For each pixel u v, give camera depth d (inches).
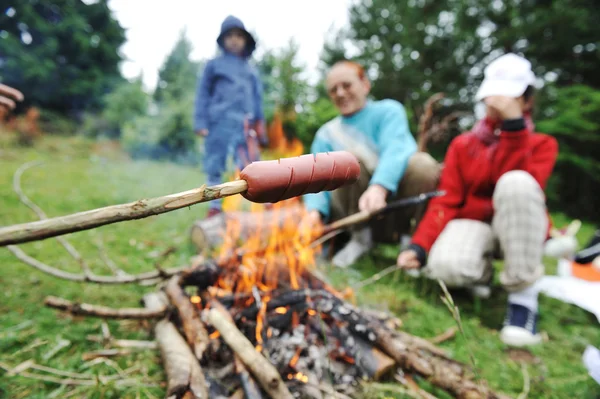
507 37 329.7
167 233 118.5
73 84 490.6
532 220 70.1
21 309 66.9
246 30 147.6
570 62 336.5
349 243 107.8
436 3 367.6
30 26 474.0
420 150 157.8
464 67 362.0
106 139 418.6
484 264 83.0
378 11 388.5
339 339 51.9
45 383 50.1
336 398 44.1
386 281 92.2
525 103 83.4
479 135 84.4
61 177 199.3
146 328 63.6
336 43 406.6
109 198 158.2
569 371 61.1
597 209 329.7
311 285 61.7
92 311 54.9
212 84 148.3
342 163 24.4
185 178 235.5
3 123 330.3
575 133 297.7
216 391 43.5
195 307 54.4
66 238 106.3
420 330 70.0
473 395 44.7
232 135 142.9
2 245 17.6
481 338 69.8
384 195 85.4
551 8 321.1
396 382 51.4
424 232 82.6
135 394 48.9
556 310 86.1
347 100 99.7
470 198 86.2
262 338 49.0
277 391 41.1
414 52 366.6
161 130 363.9
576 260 82.0
